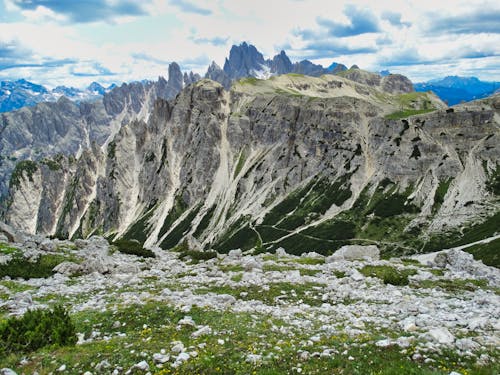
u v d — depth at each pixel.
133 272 50.75
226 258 60.59
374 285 39.34
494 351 18.77
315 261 54.28
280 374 17.66
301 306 31.25
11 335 21.62
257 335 23.02
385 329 23.84
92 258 51.38
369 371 17.25
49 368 19.02
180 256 67.69
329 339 21.84
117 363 19.38
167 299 31.20
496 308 28.94
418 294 36.38
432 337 20.41
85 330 25.88
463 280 42.62
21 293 36.12
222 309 29.22
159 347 21.05
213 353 20.17
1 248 57.44
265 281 39.72
